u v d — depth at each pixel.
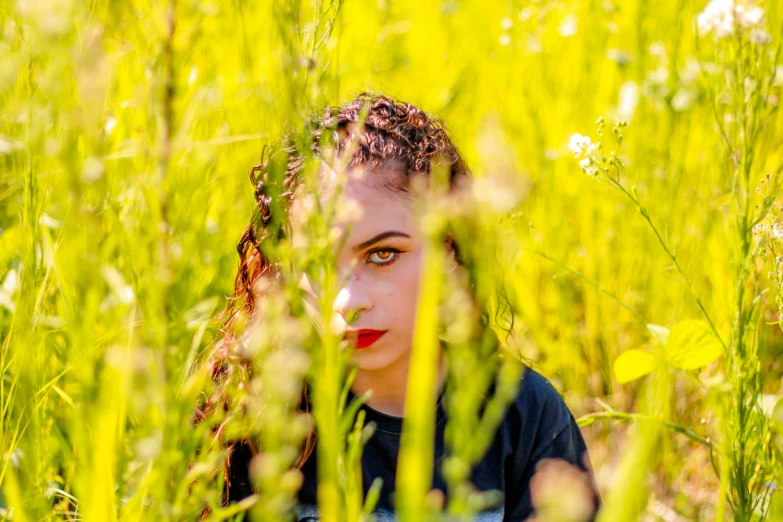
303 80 1.03
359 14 3.21
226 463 1.49
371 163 1.43
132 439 1.37
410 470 0.66
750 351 1.48
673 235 2.47
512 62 3.12
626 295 2.53
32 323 1.29
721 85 1.63
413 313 1.44
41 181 1.29
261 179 1.64
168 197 1.14
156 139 1.13
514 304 2.50
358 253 1.41
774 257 1.51
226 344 1.54
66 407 1.62
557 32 3.26
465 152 2.74
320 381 0.85
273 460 0.86
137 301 1.20
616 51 2.94
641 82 2.80
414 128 1.56
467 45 3.43
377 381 1.59
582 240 2.67
